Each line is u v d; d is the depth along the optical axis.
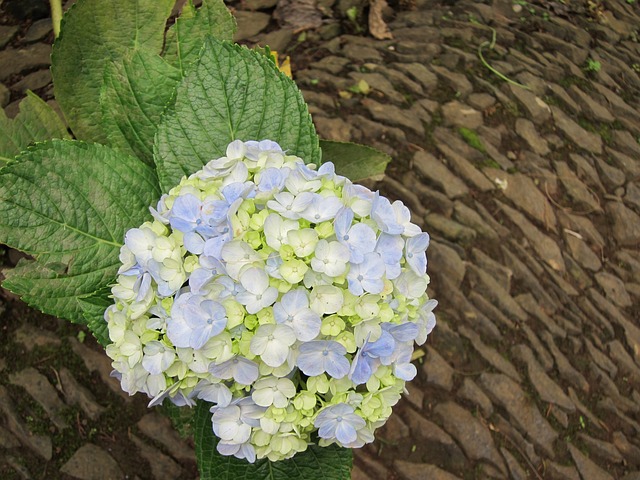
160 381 0.31
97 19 0.42
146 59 0.38
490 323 0.88
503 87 1.08
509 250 0.93
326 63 1.02
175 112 0.36
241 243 0.29
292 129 0.37
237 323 0.29
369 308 0.30
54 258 0.34
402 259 0.33
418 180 0.94
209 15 0.40
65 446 0.69
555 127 1.08
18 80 0.84
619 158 1.09
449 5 1.19
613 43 1.27
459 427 0.80
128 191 0.36
